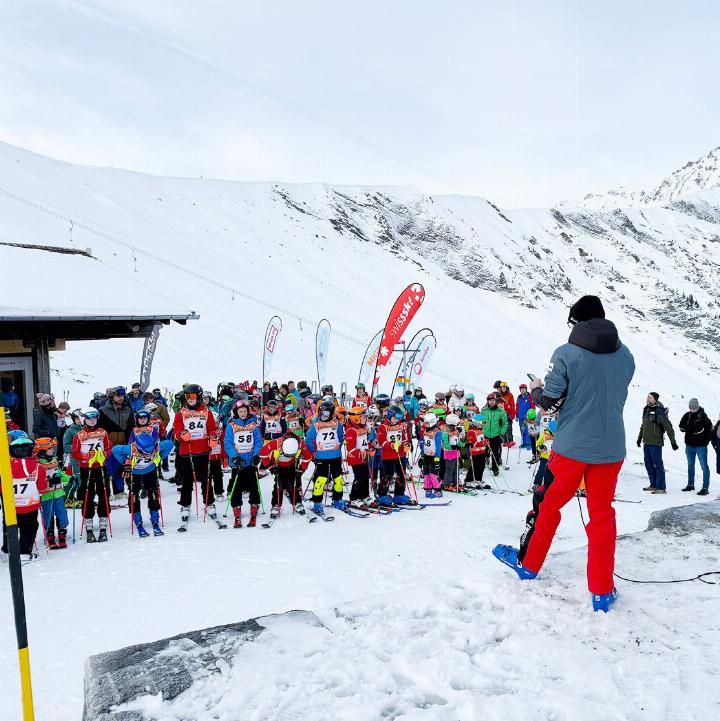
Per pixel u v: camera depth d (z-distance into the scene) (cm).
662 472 1128
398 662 220
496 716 186
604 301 13850
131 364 2884
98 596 580
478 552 713
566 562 322
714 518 365
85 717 193
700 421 1108
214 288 4878
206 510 914
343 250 8781
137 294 1295
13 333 1138
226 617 523
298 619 256
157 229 6519
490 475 1320
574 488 278
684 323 13400
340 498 971
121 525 902
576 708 187
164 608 546
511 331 7269
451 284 9231
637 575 298
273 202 10138
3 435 246
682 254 19500
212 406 1386
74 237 5156
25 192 6131
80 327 1252
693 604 255
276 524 882
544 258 15350
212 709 189
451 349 5431
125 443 1019
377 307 6328
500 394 1489
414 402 1616
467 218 15388
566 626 246
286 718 185
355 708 189
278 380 3192
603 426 266
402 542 764
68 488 930
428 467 1107
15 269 1245
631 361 276
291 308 5028
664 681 199
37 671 432
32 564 696
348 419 971
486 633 243
